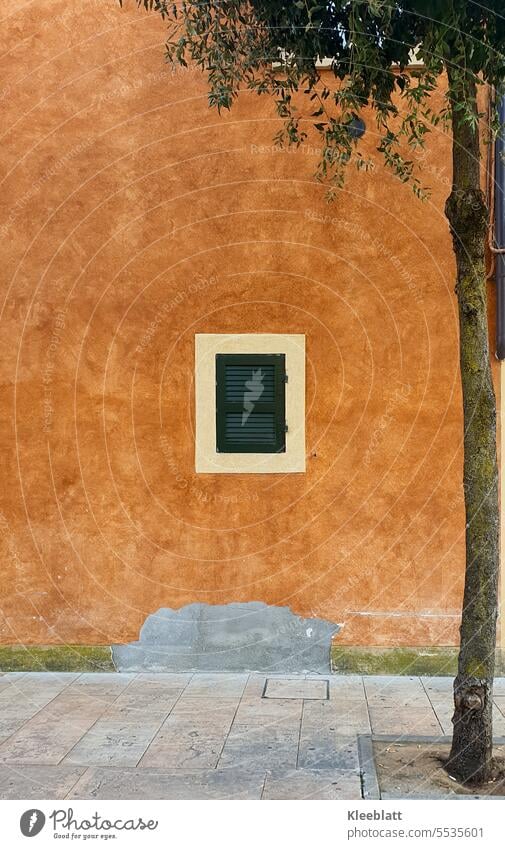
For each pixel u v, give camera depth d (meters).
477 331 3.85
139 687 5.16
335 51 4.29
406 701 4.87
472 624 3.79
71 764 4.00
